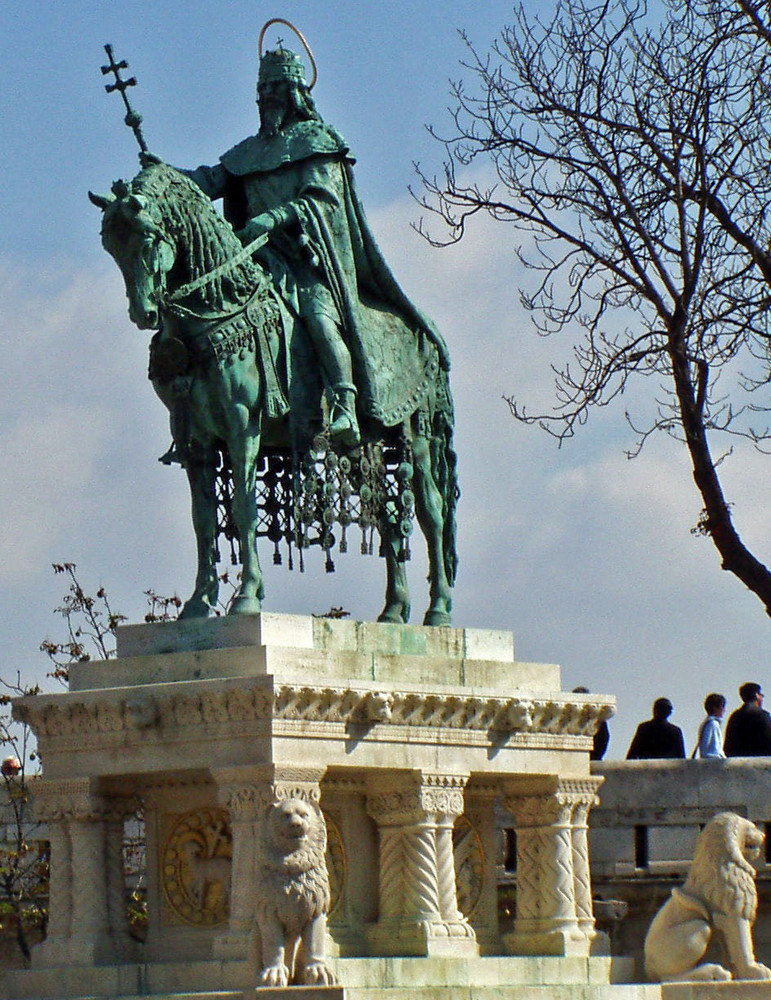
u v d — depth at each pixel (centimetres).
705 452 2889
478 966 2141
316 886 1964
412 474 2283
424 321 2306
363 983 2047
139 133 2194
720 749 2759
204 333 2105
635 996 2155
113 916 2123
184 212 2094
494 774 2236
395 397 2253
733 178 2945
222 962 2003
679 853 2686
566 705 2273
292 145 2244
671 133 2936
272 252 2211
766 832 2658
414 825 2147
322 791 2138
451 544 2336
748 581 2884
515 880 2633
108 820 2130
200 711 2047
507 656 2300
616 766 2702
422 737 2148
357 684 2080
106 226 2050
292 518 2222
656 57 2980
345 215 2252
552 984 2173
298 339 2178
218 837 2111
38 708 2125
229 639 2078
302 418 2166
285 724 2025
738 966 2211
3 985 2211
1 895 2967
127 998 1988
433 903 2142
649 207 2948
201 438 2152
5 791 3097
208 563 2164
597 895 2673
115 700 2081
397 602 2262
